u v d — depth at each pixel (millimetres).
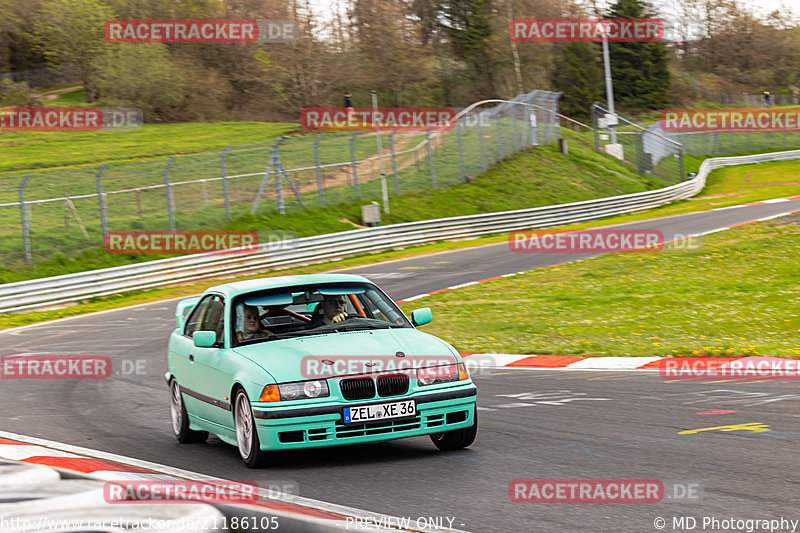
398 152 149000
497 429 26641
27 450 25828
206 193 117000
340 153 147500
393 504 18188
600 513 16844
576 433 25328
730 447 22312
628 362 40031
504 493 18703
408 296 70688
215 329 26156
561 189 148250
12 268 94938
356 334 24297
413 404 22281
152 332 62344
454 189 139625
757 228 90875
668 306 56688
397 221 124188
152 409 34938
